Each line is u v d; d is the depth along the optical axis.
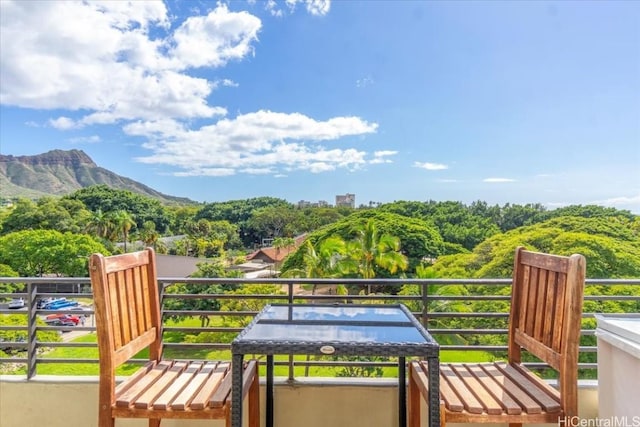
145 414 1.27
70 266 26.88
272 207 42.03
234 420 1.18
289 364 1.84
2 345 1.88
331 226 23.20
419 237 20.77
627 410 1.41
